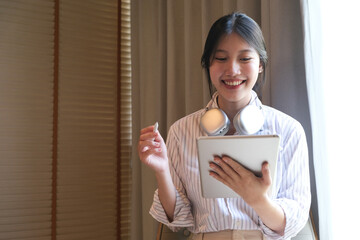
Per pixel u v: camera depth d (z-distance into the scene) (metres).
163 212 1.44
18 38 2.88
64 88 2.99
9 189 2.79
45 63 2.95
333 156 1.65
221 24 1.35
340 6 1.66
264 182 1.12
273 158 1.10
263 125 1.41
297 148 1.37
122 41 3.19
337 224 1.63
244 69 1.34
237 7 2.11
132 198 2.91
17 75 2.86
